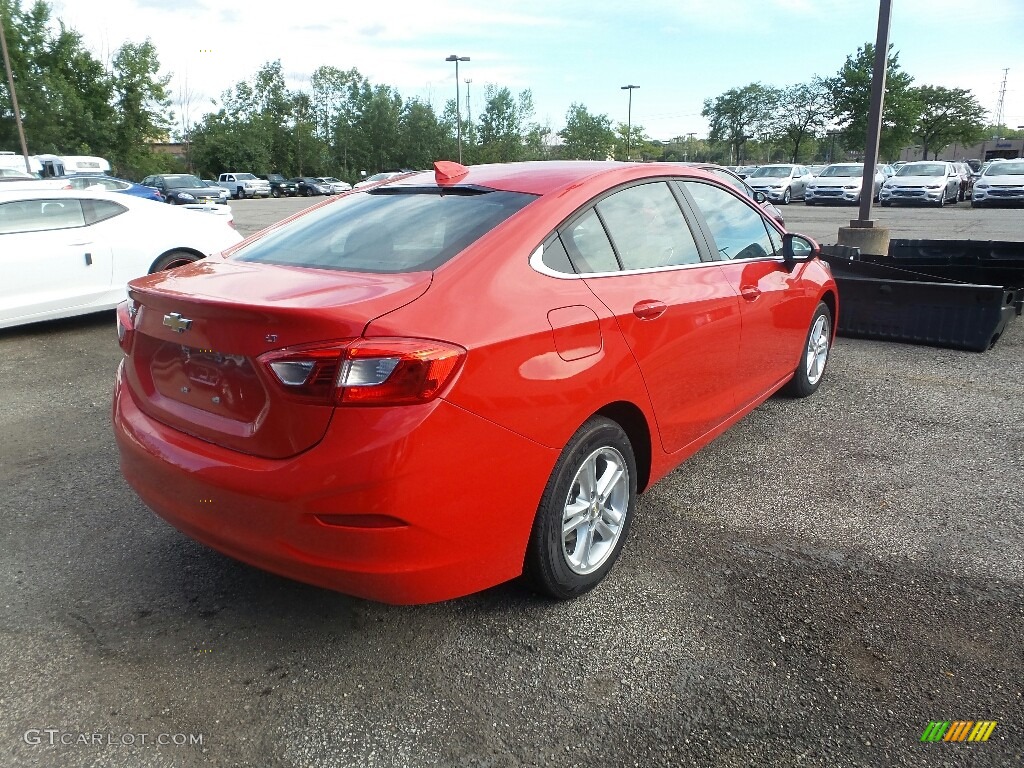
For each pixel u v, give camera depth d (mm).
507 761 2092
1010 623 2645
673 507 3559
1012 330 7062
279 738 2180
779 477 3877
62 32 46250
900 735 2158
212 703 2320
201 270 2855
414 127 74938
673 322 3051
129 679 2424
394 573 2203
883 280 6531
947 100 58625
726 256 3697
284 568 2283
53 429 4703
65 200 7113
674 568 3029
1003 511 3471
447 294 2330
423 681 2408
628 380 2791
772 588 2879
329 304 2176
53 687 2385
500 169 3312
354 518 2146
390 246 2689
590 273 2797
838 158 67812
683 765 2070
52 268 6926
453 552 2277
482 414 2246
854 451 4203
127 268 7410
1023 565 3014
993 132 91000
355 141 76062
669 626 2658
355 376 2074
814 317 4828
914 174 26500
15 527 3420
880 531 3303
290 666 2484
